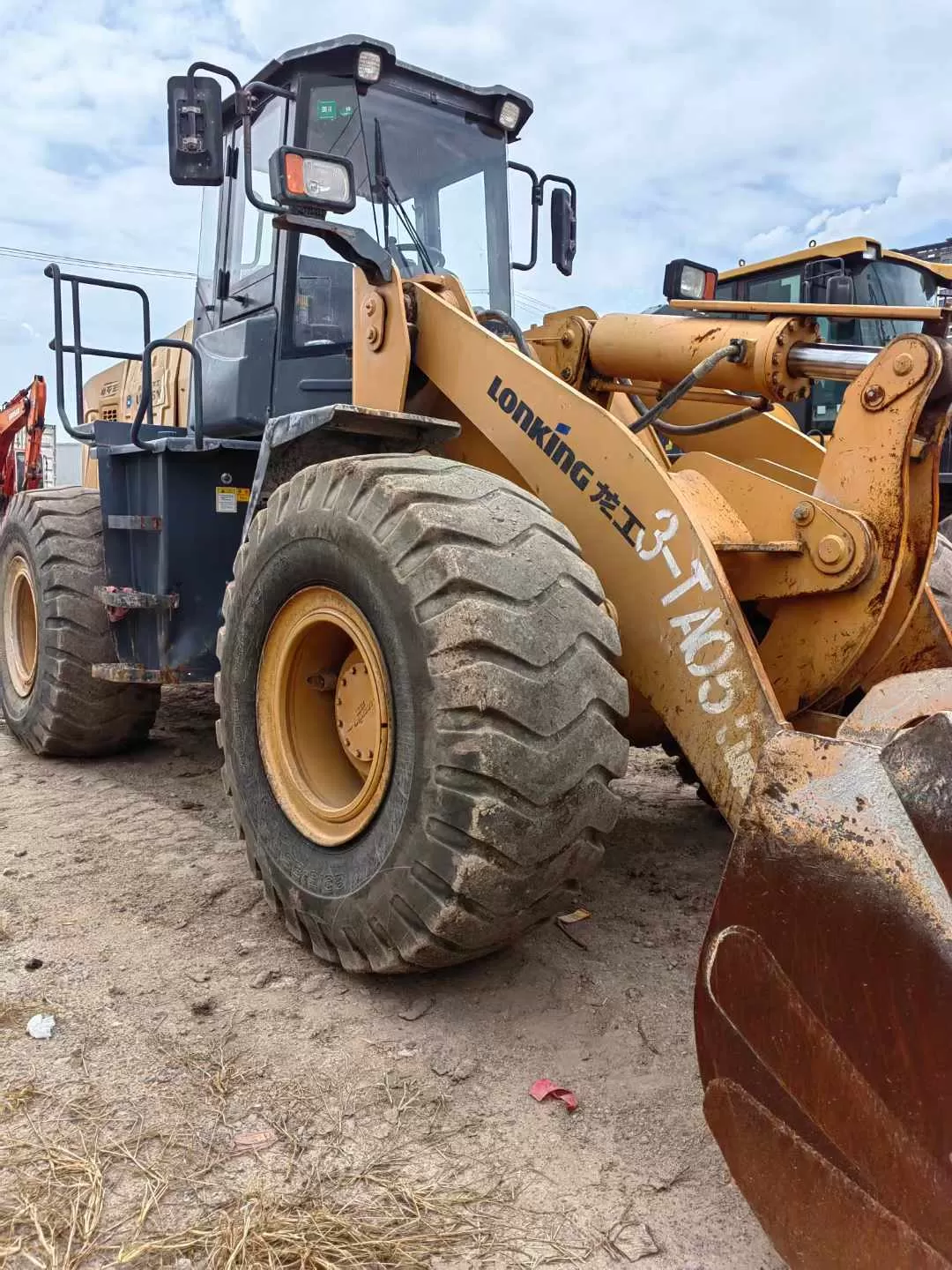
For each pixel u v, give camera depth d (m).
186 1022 2.27
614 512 2.44
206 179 3.17
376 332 3.05
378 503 2.27
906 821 1.31
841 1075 1.34
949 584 2.91
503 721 2.03
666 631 2.30
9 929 2.74
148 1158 1.80
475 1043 2.20
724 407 3.42
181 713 5.68
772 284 7.62
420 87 4.00
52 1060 2.10
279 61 3.79
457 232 4.14
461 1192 1.73
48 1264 1.56
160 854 3.36
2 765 4.57
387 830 2.22
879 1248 1.27
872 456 2.22
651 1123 1.93
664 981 2.51
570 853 2.12
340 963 2.44
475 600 2.06
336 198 2.83
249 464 4.10
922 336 2.14
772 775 1.50
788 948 1.42
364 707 2.44
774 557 2.38
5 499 10.29
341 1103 1.97
